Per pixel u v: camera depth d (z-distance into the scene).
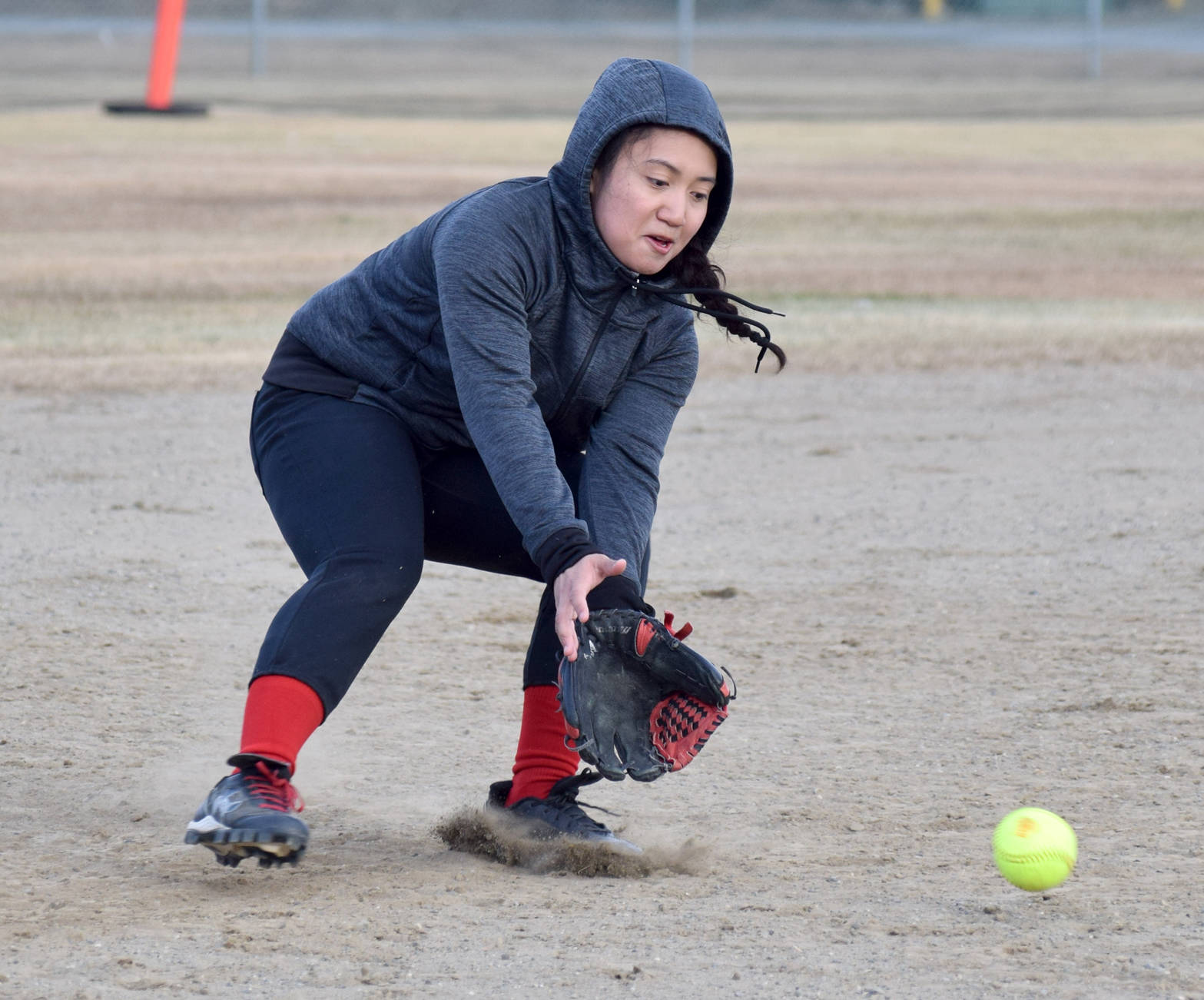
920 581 23.25
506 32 170.75
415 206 66.06
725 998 10.37
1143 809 14.59
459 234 12.18
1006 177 80.81
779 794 15.16
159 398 35.41
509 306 12.15
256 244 57.00
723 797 15.09
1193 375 39.03
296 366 13.15
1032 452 31.53
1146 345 42.44
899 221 66.38
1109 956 11.10
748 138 96.75
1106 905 12.17
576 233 12.39
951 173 82.19
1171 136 99.31
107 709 17.55
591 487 12.98
